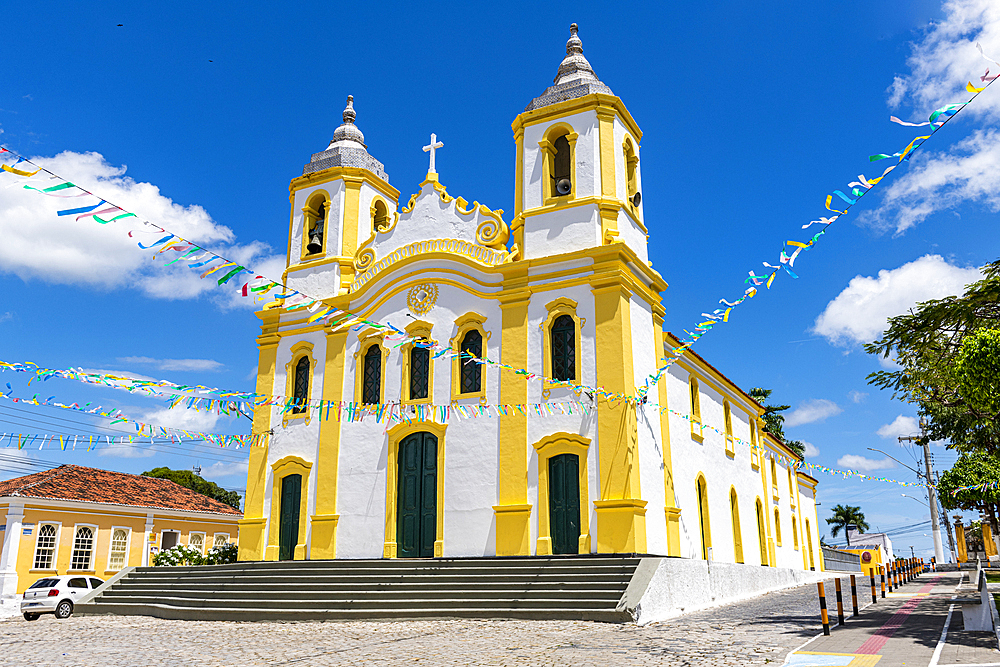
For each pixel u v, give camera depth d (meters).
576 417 20.91
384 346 24.25
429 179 25.52
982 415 15.66
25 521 32.78
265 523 24.78
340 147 28.33
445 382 23.06
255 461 25.56
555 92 24.20
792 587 27.92
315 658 11.16
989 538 62.19
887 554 68.44
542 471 20.86
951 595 19.62
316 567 20.92
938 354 14.93
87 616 19.56
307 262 26.88
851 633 12.26
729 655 10.45
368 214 27.78
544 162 23.62
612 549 19.48
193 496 42.53
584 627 13.98
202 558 29.62
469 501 21.64
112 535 36.25
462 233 24.38
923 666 9.13
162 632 15.16
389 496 22.88
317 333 25.88
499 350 22.52
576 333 21.50
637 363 21.62
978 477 27.97
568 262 22.12
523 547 20.52
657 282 23.72
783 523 38.50
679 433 24.42
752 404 34.69
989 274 13.91
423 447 22.95
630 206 23.83
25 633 15.89
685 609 17.25
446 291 23.77
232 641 13.41
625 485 19.81
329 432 24.44
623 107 23.98
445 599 16.78
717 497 27.52
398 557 22.38
